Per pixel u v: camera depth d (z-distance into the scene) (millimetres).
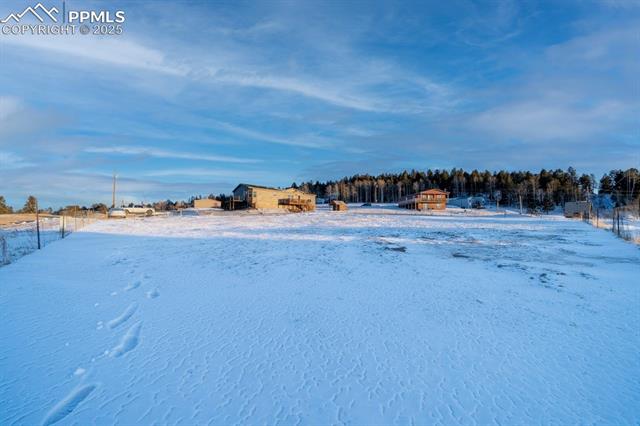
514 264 13500
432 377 5582
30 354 5957
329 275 11539
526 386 5371
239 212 47156
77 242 17562
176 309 8227
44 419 4379
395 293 9703
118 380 5281
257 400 4891
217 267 12414
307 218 34188
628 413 4766
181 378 5379
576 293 9812
